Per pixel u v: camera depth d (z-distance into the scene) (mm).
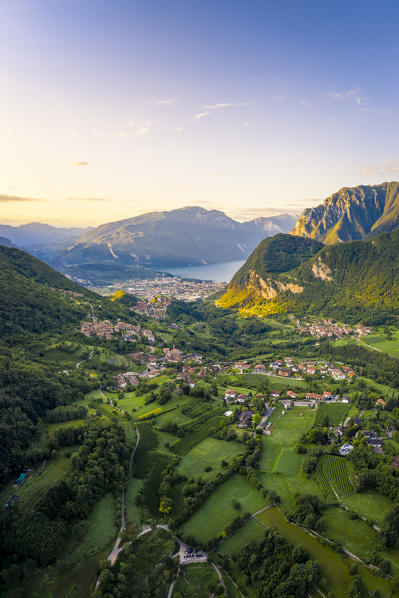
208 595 101375
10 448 130000
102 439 145125
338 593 97125
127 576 102688
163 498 130125
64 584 98875
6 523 106938
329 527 116375
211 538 115812
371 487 132125
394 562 104312
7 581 96375
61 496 118188
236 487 137875
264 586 102500
